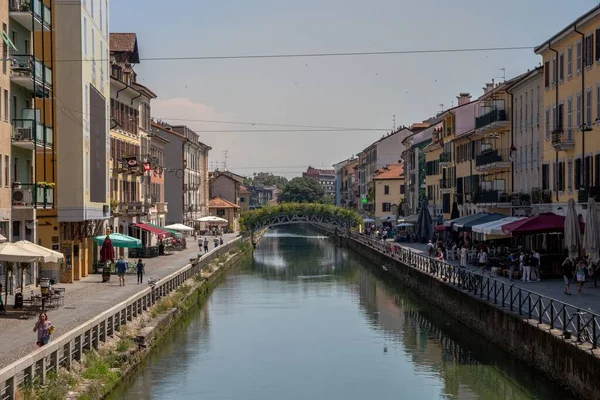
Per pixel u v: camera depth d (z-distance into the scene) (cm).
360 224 12194
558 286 3931
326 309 4906
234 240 9881
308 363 3294
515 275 4416
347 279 6862
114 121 5878
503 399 2648
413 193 11050
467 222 5566
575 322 2781
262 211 12088
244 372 3102
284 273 7475
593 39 4381
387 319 4459
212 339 3825
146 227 6762
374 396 2761
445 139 8738
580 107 4603
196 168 11950
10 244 3045
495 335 3341
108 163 5531
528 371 2838
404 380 2980
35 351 2062
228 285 6347
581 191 4425
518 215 5831
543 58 5331
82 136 4444
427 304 5072
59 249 4431
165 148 10250
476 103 7950
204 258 6525
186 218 10681
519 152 6081
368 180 15788
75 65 4428
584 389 2267
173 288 4731
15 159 3784
